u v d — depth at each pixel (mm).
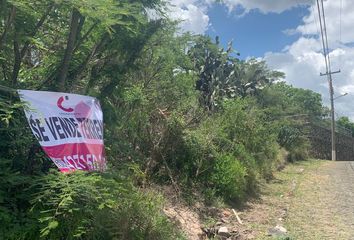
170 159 9781
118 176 5246
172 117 9648
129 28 5504
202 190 9883
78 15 5422
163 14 6418
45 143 4641
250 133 14547
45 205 4367
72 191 4191
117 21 5156
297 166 22797
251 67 26719
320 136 38406
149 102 9273
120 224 5195
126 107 7945
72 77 6105
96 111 5465
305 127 32531
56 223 4051
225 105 14055
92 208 4492
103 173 5055
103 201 4555
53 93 4984
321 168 22016
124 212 5270
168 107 9914
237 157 12547
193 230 7703
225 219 8977
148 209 5934
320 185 15086
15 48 5137
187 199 9016
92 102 5453
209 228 8070
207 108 12578
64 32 6035
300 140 27984
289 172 19078
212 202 9688
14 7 4566
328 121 47406
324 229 8867
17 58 5219
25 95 4688
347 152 45281
